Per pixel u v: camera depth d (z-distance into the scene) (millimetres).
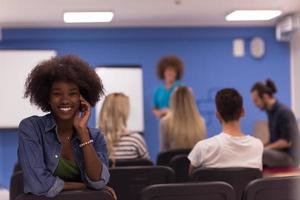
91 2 5309
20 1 5125
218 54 7316
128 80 7133
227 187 2285
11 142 7113
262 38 7297
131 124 7086
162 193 2246
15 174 2945
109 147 3621
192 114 4336
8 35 6809
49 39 7008
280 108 5312
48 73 2217
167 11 6004
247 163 3074
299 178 2373
